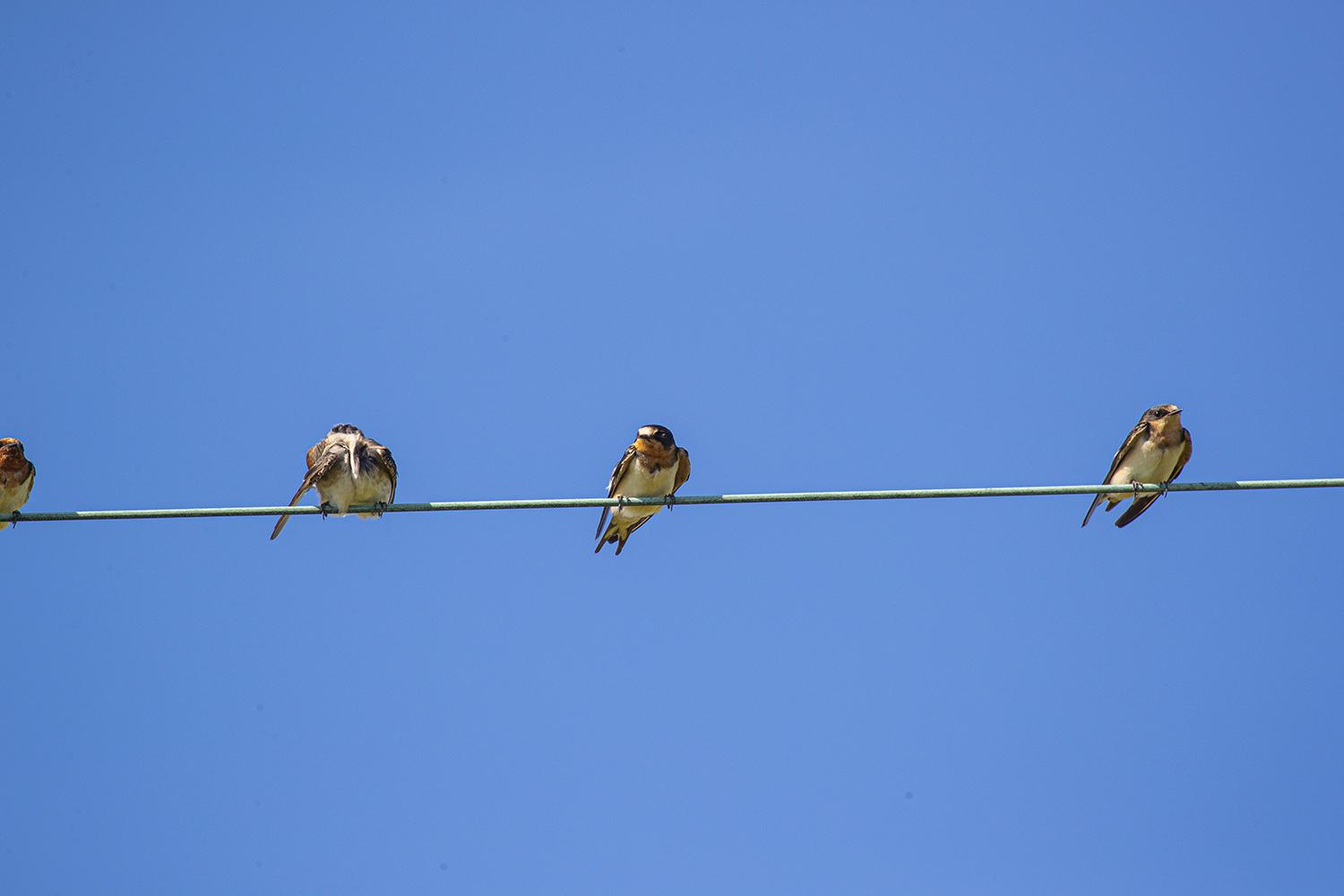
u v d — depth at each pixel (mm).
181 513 15812
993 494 15742
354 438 17594
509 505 16234
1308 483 16172
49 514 15711
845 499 15680
